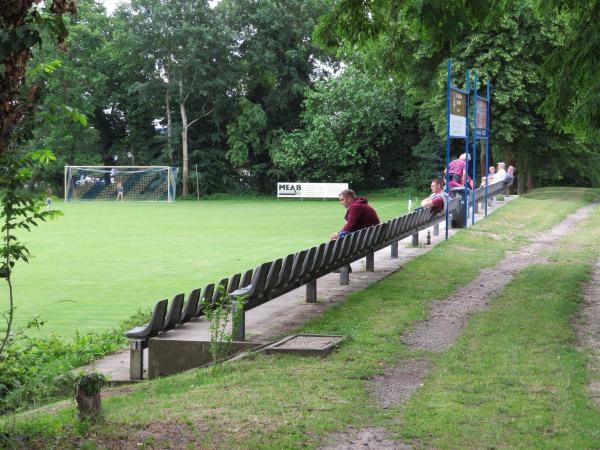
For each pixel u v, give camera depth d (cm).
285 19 6575
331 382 731
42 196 544
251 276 1091
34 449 512
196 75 6419
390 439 567
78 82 6322
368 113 6088
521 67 3594
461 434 574
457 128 2094
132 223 3428
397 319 1056
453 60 3606
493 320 1048
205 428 571
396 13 1441
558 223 2580
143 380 854
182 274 1798
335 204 5175
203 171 6731
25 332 1185
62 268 1914
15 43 473
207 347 855
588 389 713
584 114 1330
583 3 1310
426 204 2000
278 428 577
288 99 6669
